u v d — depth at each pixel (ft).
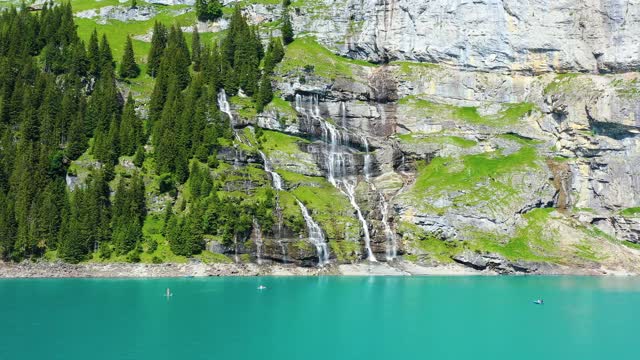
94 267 467.93
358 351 246.88
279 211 520.83
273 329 282.36
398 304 350.84
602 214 606.55
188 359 230.68
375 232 542.98
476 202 565.94
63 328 278.26
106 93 592.19
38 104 580.30
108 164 531.91
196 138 559.38
